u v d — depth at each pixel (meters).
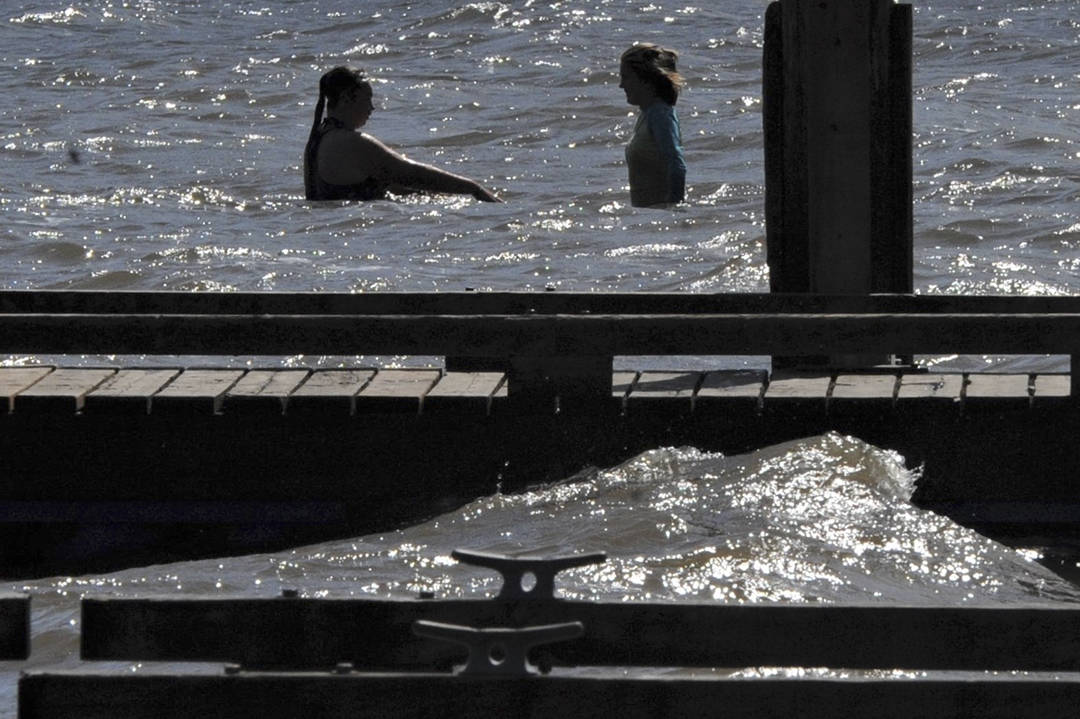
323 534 27.89
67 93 86.88
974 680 14.55
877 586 22.59
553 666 15.35
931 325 26.70
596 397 28.11
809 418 27.95
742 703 14.59
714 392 28.31
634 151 54.47
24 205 56.50
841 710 14.63
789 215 31.47
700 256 47.25
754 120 72.06
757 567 22.97
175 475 28.56
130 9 126.50
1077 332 26.64
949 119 71.31
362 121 57.91
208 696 14.66
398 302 30.81
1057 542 26.88
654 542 24.27
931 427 27.78
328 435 28.42
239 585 23.69
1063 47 95.44
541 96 81.81
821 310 30.67
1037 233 49.28
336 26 115.38
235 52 104.50
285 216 54.41
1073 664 15.03
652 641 15.24
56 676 14.62
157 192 59.09
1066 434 27.56
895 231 31.48
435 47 104.19
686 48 97.94
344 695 14.63
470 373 30.05
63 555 27.28
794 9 30.80
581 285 44.25
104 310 30.84
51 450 28.52
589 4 117.12
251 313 30.81
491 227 51.78
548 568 15.23
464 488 28.38
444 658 15.28
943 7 113.44
